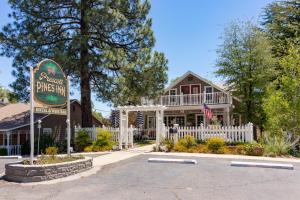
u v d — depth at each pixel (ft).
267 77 87.97
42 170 36.11
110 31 77.20
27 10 76.95
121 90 75.77
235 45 91.56
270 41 97.04
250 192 30.14
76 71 75.00
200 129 68.64
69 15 81.15
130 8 81.97
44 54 73.10
